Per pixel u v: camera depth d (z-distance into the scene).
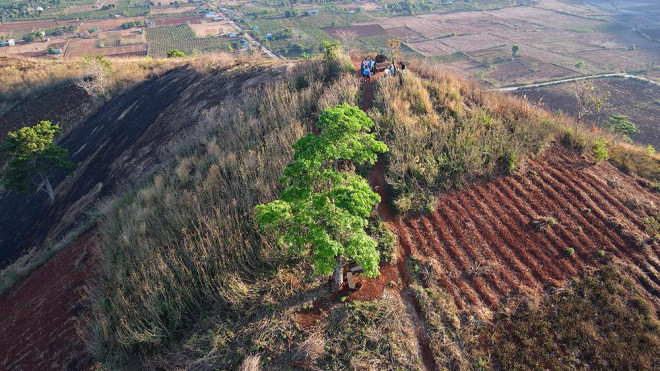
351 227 9.71
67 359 11.45
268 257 11.84
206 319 10.98
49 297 14.48
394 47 23.12
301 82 23.33
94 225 19.48
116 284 12.67
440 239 12.79
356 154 10.85
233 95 26.52
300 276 11.58
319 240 9.29
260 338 10.12
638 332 10.05
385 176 14.73
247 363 9.61
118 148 28.92
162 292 11.43
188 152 21.12
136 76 39.03
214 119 23.92
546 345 9.88
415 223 13.34
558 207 13.69
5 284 17.45
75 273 15.14
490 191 14.43
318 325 10.30
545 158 15.99
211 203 14.65
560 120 18.62
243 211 14.05
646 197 14.19
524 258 12.06
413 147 15.66
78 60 46.44
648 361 9.52
